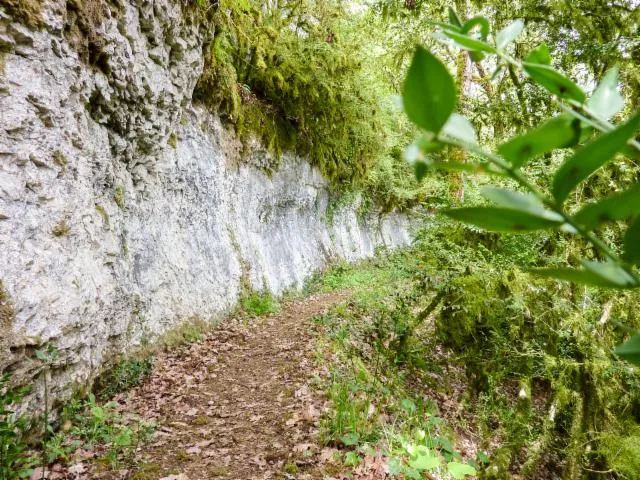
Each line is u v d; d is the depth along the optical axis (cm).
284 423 433
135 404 471
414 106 30
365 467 347
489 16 559
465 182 651
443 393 586
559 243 474
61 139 419
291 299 1157
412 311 696
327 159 1388
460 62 820
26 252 371
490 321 517
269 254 1167
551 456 478
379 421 415
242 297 935
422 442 391
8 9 355
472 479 409
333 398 459
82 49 450
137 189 650
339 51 984
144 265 638
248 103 1006
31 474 314
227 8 804
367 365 609
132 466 356
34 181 385
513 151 35
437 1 609
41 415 365
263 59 903
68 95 427
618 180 394
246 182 1048
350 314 838
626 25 423
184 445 398
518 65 44
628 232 29
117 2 498
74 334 415
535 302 476
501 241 587
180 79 676
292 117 1166
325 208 1644
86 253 468
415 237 768
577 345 444
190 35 666
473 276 548
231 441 407
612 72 45
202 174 837
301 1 955
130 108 570
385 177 1727
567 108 38
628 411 426
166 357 620
